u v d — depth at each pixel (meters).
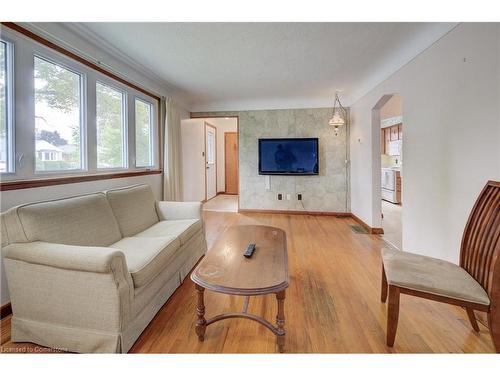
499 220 1.33
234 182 8.15
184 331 1.62
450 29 1.94
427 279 1.39
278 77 3.56
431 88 2.19
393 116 6.16
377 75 3.34
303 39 2.44
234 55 2.81
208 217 4.84
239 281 1.37
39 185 1.95
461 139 1.85
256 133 5.07
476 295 1.28
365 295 2.03
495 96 1.57
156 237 2.19
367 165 3.87
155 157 3.85
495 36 1.57
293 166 4.91
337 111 4.79
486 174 1.64
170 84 3.86
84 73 2.45
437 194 2.13
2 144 1.79
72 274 1.39
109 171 2.86
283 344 1.42
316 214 4.97
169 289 2.03
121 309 1.38
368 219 3.87
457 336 1.56
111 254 1.36
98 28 2.21
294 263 2.67
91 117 2.55
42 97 2.07
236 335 1.58
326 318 1.74
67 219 1.77
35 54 1.98
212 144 7.36
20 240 1.51
